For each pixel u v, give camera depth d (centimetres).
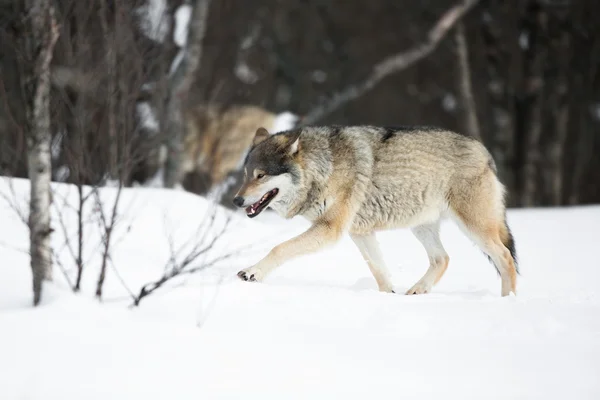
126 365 1105
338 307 1486
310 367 1164
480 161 1952
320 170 1856
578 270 2264
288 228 2580
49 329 1166
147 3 2853
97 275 1647
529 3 5666
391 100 6475
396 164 1892
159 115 3044
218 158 3509
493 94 5725
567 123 6650
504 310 1527
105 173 1662
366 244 1923
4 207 1925
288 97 5931
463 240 2659
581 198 6669
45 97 1330
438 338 1334
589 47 6169
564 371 1179
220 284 1556
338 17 6575
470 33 6256
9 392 1009
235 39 5575
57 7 1825
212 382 1094
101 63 1984
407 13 6525
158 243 2028
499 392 1097
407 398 1072
